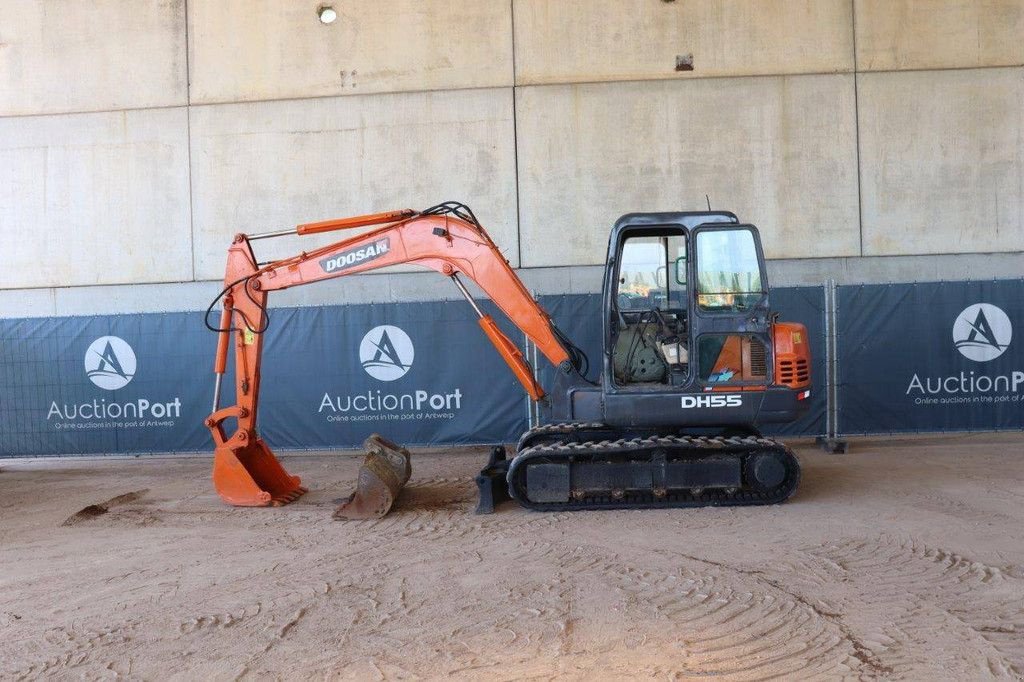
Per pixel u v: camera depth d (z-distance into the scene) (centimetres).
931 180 1198
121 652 454
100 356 1116
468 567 586
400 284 1244
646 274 782
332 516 758
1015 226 1195
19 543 698
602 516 721
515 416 1081
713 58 1208
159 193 1254
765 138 1205
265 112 1241
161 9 1246
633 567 571
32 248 1268
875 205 1201
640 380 757
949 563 559
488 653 433
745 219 1207
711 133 1209
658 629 459
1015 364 1050
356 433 1095
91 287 1262
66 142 1262
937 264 1200
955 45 1195
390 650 443
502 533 676
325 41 1234
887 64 1198
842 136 1202
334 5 1231
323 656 438
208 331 1109
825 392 1060
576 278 1219
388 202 1232
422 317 1088
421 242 793
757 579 538
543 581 548
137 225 1257
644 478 731
